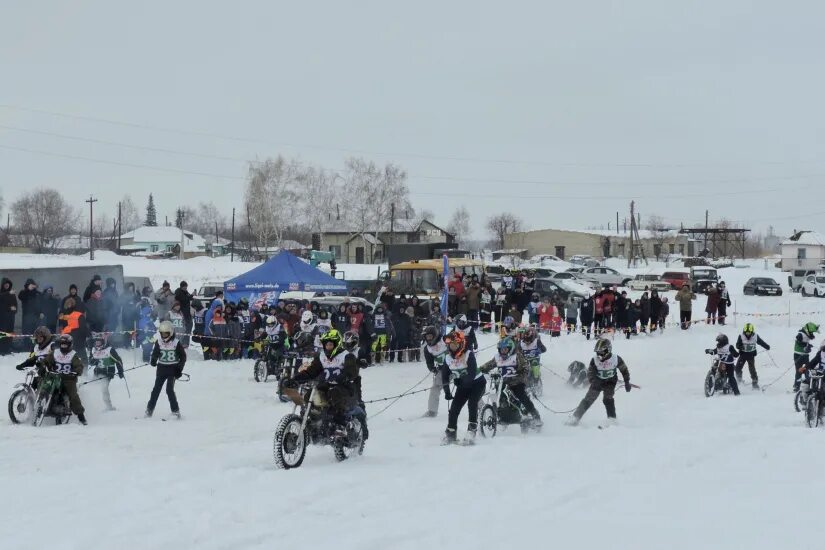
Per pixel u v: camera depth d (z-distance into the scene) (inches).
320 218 3676.2
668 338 1221.1
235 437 561.3
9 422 605.9
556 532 317.1
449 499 377.1
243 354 976.9
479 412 564.4
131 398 725.3
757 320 1486.2
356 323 974.4
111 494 382.6
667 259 3868.1
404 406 713.0
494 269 2396.7
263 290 1129.4
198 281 2251.5
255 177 3609.7
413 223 4183.1
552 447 519.5
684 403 750.5
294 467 450.6
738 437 565.6
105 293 966.4
